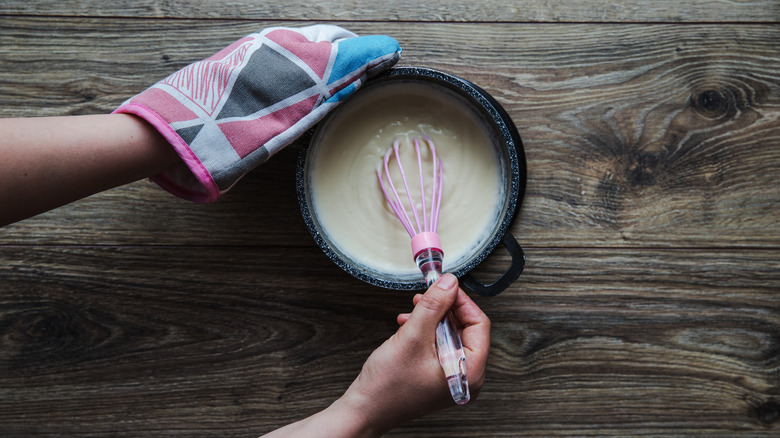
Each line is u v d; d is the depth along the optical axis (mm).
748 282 782
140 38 787
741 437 774
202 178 615
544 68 791
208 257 784
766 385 776
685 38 790
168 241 784
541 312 784
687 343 782
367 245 727
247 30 790
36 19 784
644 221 785
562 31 794
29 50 784
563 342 784
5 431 773
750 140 790
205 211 786
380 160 729
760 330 780
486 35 793
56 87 782
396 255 725
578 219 785
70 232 783
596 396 781
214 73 643
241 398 784
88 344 782
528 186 787
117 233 784
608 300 783
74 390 779
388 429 654
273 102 651
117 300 783
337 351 783
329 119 719
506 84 790
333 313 785
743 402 776
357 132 732
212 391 783
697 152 789
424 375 605
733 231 784
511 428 782
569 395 782
